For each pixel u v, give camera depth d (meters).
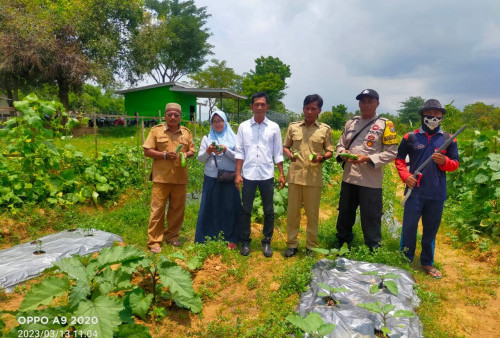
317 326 2.74
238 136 4.82
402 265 4.34
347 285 3.73
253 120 4.78
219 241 4.72
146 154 4.95
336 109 53.31
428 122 4.29
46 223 5.64
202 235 5.09
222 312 3.59
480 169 6.08
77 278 2.97
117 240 5.20
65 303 3.46
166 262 3.51
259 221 6.52
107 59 26.08
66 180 6.59
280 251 5.08
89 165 7.20
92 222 5.68
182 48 45.38
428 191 4.31
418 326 3.20
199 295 3.74
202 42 46.09
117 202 7.30
